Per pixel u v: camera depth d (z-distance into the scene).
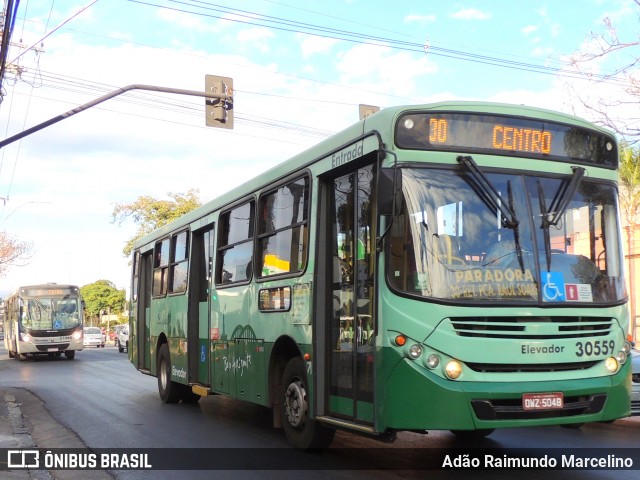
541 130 7.09
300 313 8.20
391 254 6.57
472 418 6.14
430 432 9.82
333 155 7.82
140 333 16.77
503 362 6.30
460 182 6.72
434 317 6.32
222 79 16.59
